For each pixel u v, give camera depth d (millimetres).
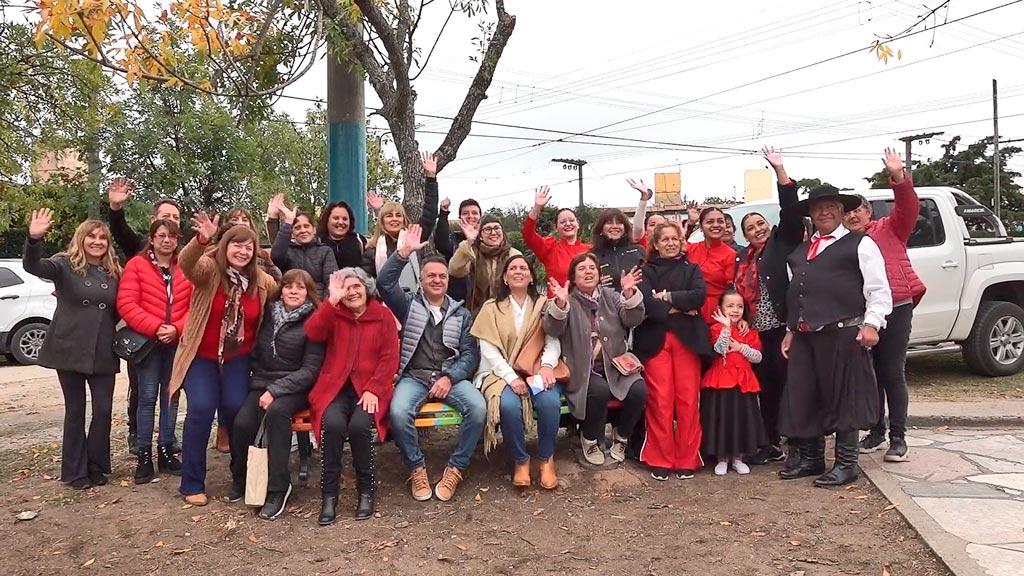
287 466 4359
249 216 5188
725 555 3682
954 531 3771
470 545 3883
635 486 4773
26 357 10914
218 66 5633
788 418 4742
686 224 6617
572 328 4824
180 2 5367
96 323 4695
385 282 4738
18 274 11070
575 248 5918
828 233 4691
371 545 3889
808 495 4500
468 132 6059
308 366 4449
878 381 5180
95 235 4711
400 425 4453
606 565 3615
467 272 5539
